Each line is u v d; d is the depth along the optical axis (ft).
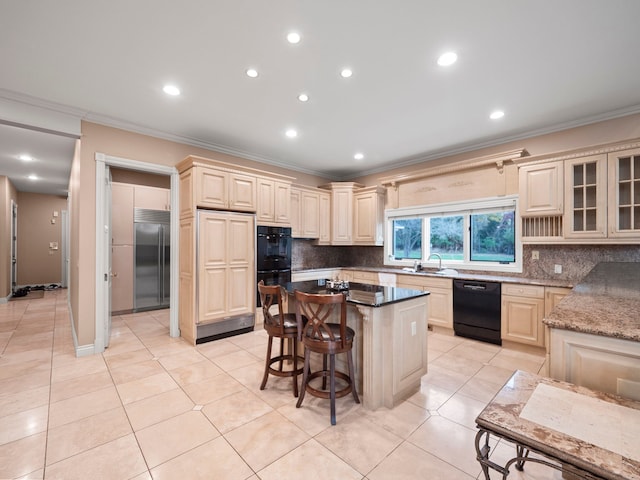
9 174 19.21
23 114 9.58
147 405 7.47
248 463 5.56
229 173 12.59
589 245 11.02
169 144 12.73
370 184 18.83
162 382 8.70
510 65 7.84
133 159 11.74
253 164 15.85
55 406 7.40
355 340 8.25
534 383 4.64
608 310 5.74
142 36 6.77
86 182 10.74
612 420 3.68
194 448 5.95
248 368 9.73
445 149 14.66
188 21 6.31
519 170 11.63
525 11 6.00
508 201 12.71
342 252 20.43
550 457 3.26
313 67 7.98
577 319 5.12
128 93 9.32
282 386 8.57
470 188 13.98
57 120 10.15
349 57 7.55
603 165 9.84
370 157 16.05
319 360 9.31
